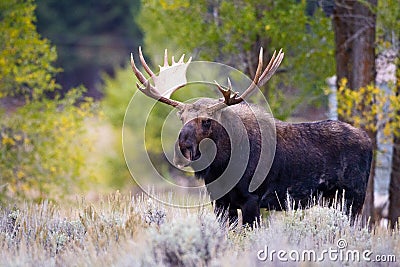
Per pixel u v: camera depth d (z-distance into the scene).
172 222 17.48
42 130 34.62
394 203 31.91
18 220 20.02
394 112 31.39
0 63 33.72
